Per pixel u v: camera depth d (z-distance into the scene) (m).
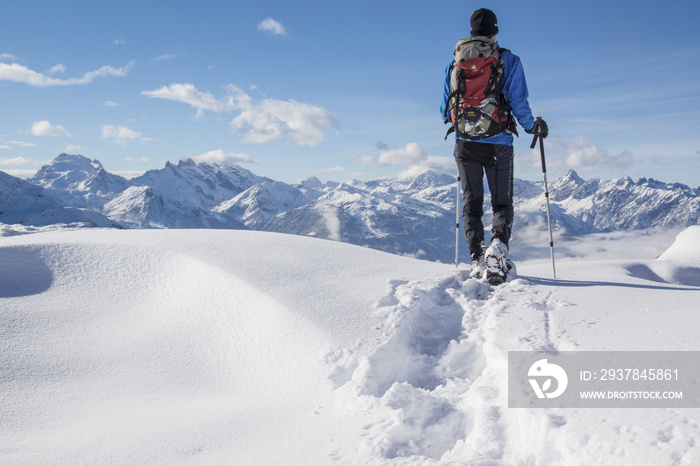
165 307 4.11
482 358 2.85
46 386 3.02
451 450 2.03
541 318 2.95
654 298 3.23
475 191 4.30
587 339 2.50
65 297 4.27
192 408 2.77
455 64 4.09
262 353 3.29
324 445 2.07
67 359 3.36
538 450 1.78
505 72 3.95
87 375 3.19
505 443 1.93
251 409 2.66
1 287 4.33
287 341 3.29
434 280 4.01
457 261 4.73
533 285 3.78
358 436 2.11
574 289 3.64
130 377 3.19
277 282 4.07
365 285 4.04
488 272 3.89
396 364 3.00
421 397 2.42
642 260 6.37
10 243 4.88
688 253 6.56
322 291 3.90
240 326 3.64
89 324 3.90
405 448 2.04
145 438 2.30
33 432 2.46
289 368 3.07
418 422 2.27
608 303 3.18
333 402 2.61
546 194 4.66
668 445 1.52
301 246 5.32
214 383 3.15
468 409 2.31
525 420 1.90
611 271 5.30
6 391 2.91
